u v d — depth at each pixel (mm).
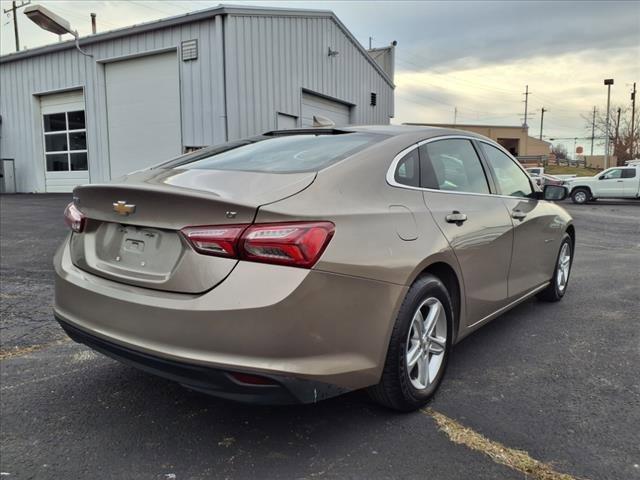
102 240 2729
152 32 13000
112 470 2361
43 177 16484
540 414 2867
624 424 2760
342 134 3240
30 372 3418
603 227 12898
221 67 11859
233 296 2150
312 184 2467
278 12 13234
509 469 2355
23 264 6402
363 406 2961
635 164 24203
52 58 15320
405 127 3459
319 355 2256
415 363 2848
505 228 3695
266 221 2207
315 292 2213
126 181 2873
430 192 3076
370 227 2504
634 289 5754
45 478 2295
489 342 4016
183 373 2232
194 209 2283
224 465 2402
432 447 2537
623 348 3891
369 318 2443
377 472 2336
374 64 18859
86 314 2607
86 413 2887
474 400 3033
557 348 3889
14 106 16641
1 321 4383
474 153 3785
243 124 12320
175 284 2299
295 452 2502
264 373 2129
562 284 5230
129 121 13977
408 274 2629
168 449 2535
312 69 14914
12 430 2699
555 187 4371
